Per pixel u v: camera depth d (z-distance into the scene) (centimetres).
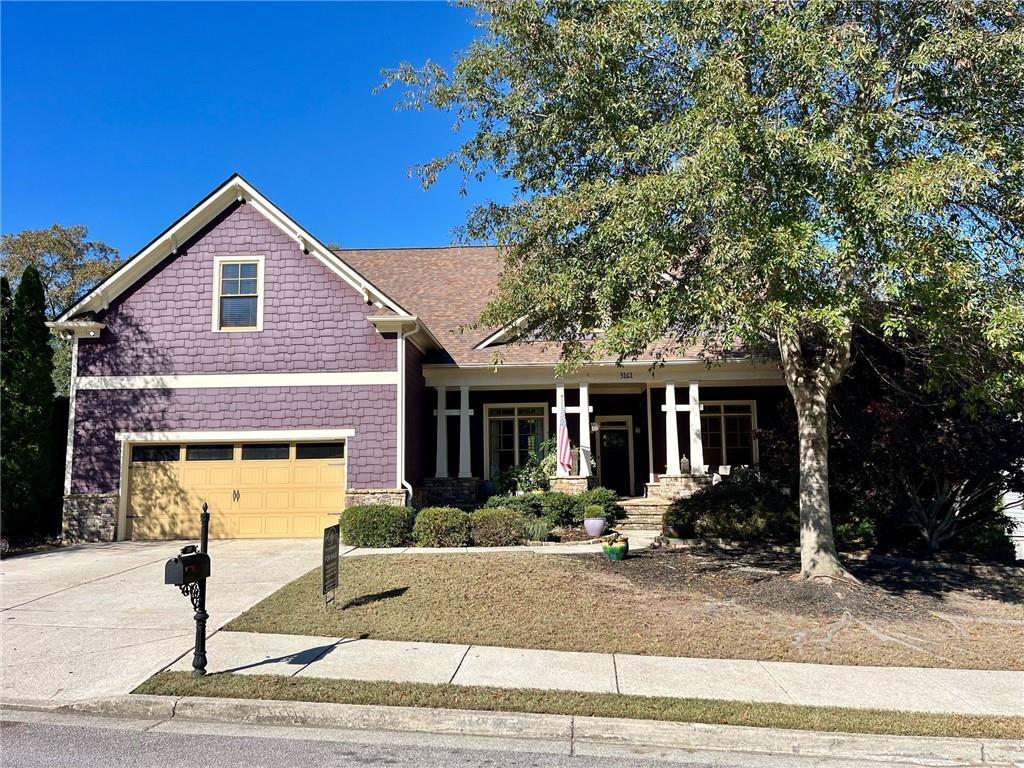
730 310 791
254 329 1523
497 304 1081
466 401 1738
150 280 1540
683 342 1129
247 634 768
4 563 1200
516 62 972
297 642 738
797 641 754
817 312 758
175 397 1507
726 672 657
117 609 878
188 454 1512
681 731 525
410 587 959
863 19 882
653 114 941
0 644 736
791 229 762
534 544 1349
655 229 818
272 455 1512
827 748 509
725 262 792
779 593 933
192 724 557
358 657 688
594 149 947
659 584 999
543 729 536
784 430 1428
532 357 1723
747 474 1630
